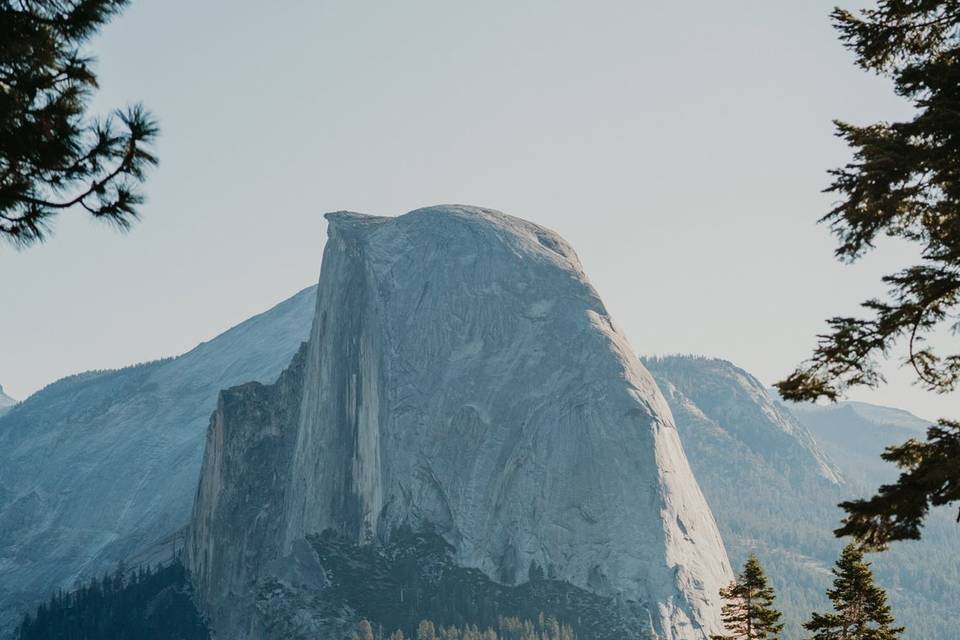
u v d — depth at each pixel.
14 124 83.75
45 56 85.00
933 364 95.00
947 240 93.88
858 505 94.12
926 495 92.44
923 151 92.56
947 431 96.00
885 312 94.94
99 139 85.62
